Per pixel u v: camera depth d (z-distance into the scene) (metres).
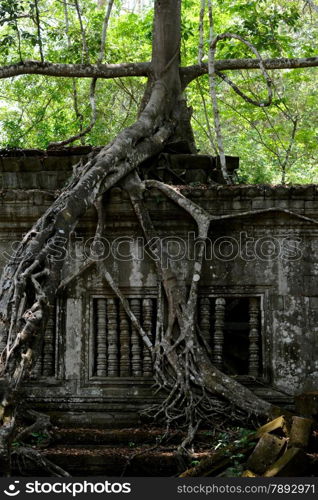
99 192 7.76
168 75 10.02
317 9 10.84
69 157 8.68
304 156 16.70
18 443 6.95
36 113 15.09
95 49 12.98
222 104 16.34
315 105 16.69
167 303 8.07
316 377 7.88
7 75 10.06
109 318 8.13
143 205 8.12
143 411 7.68
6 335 6.33
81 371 8.02
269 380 7.91
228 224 8.15
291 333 7.99
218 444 7.00
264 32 12.54
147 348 8.01
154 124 9.13
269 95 9.91
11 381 5.89
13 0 10.34
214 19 15.01
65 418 7.76
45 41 13.23
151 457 6.79
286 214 8.08
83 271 8.17
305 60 10.60
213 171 9.16
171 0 10.23
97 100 16.00
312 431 6.35
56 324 8.14
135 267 8.17
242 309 8.62
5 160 8.70
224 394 7.46
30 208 8.19
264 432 6.49
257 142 15.58
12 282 6.56
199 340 7.93
